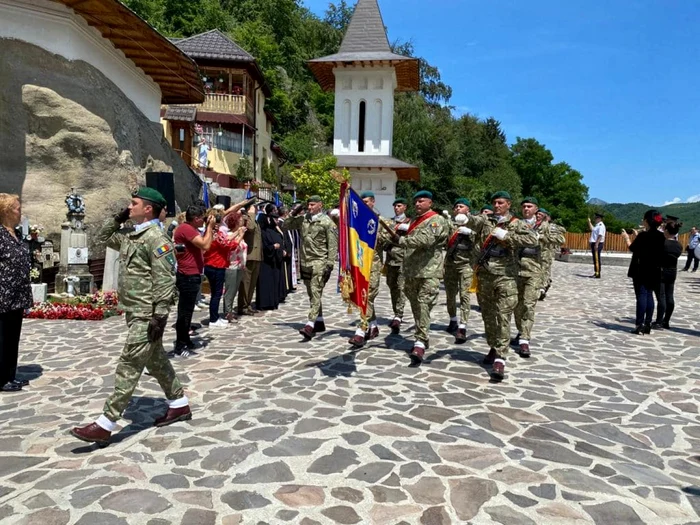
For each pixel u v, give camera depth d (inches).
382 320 411.5
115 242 188.1
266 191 1176.2
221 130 1248.2
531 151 2925.7
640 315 384.8
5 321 233.0
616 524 135.0
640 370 281.7
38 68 479.5
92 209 506.0
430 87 2269.9
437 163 1873.8
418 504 142.0
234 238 370.3
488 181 1991.9
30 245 442.6
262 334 354.3
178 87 725.9
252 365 275.3
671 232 408.8
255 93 1382.9
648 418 210.8
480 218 285.4
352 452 171.9
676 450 181.8
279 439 181.6
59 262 469.7
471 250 337.7
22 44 470.9
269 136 1640.0
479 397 229.3
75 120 496.4
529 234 244.5
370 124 1293.1
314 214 336.2
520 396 232.7
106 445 177.2
